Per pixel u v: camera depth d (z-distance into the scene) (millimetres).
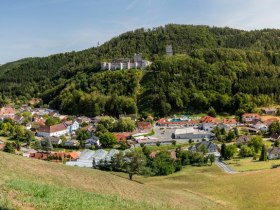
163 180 94688
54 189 38375
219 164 117812
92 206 34469
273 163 114625
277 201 64625
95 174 61812
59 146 159500
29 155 129375
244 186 77875
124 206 39719
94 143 159125
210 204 64188
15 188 32906
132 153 93438
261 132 172875
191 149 138750
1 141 159375
